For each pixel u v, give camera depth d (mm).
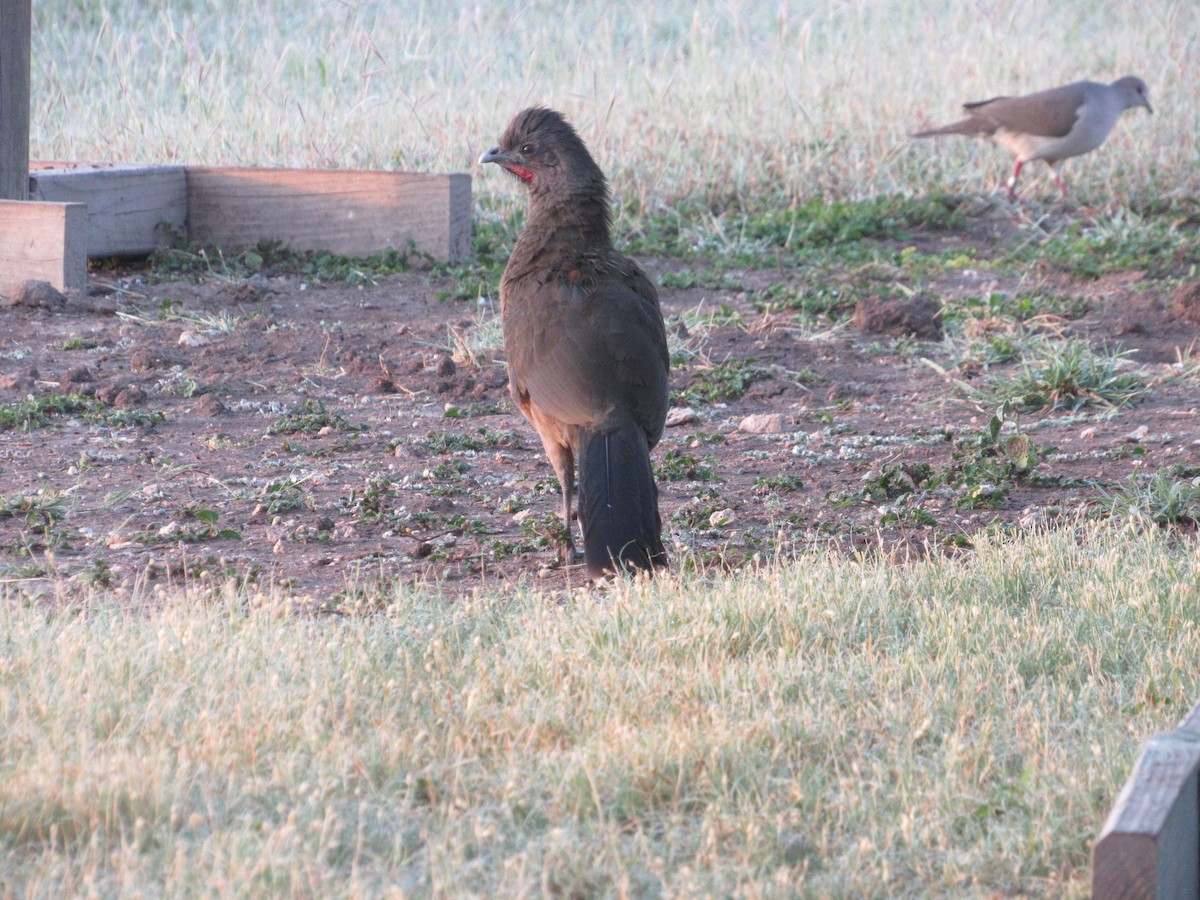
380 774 6367
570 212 10430
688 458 12031
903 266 20172
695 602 8359
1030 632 8094
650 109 25234
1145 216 23641
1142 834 4711
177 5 32750
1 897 5273
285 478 11484
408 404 13992
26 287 16578
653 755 6422
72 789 5918
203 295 17750
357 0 27781
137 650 7336
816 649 7934
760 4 37031
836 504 11070
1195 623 8305
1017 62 28531
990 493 11156
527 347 9820
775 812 6160
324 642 7664
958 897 5578
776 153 24578
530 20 32594
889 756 6648
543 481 11719
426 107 24891
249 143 23547
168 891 5258
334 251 19750
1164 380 15016
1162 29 30906
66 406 13180
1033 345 15977
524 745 6656
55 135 24391
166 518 10516
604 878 5621
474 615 8398
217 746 6383
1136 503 10711
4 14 17141
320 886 5387
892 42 29844
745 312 17750
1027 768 6414
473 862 5602
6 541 9930
